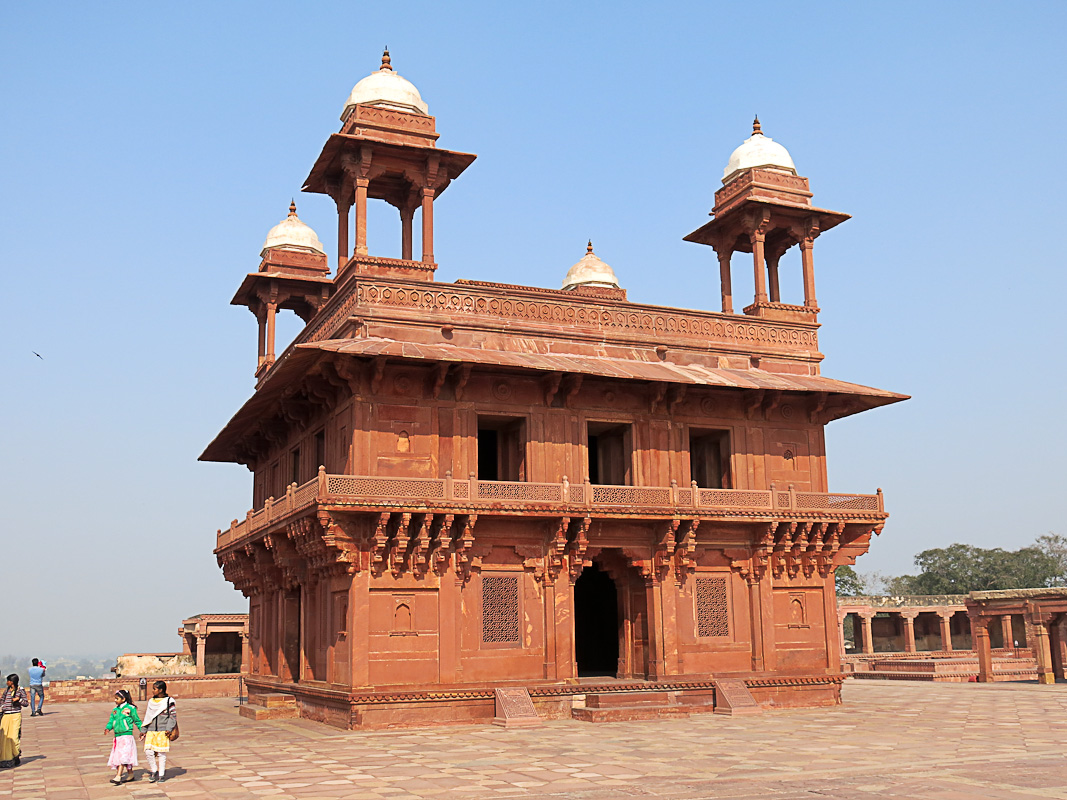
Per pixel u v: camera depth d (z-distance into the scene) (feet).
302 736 57.11
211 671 119.44
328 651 64.08
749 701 67.82
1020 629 147.54
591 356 72.38
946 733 55.16
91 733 63.52
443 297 68.80
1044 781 38.04
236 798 36.01
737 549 73.10
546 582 66.13
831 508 74.74
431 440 65.57
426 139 74.18
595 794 35.91
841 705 74.23
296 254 95.81
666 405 73.26
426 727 60.34
